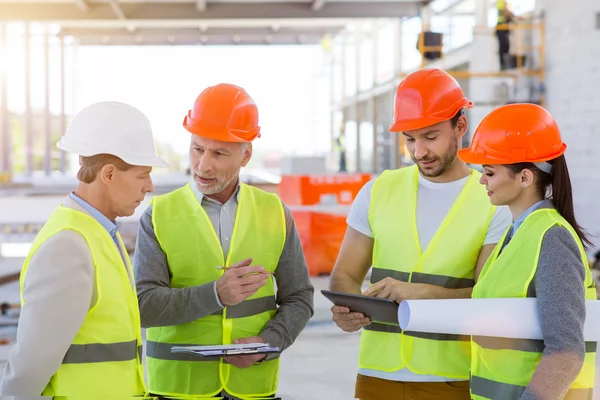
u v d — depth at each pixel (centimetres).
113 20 2111
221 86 272
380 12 1981
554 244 204
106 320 215
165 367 272
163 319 259
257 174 2266
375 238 283
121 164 221
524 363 210
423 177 278
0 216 978
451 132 266
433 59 1316
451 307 211
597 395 223
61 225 211
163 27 2984
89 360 213
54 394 212
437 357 264
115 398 216
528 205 222
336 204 1000
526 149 215
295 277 287
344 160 2564
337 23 2809
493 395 217
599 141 1015
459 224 269
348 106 2953
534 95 1160
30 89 2959
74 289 204
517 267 211
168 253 272
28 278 206
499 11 1195
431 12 1888
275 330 272
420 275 270
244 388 272
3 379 210
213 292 253
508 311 207
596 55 1021
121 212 228
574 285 200
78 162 224
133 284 231
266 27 2977
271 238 281
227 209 277
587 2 1035
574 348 195
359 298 243
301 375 536
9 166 2578
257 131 275
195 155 269
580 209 1068
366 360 278
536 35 1188
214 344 269
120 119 223
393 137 2225
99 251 214
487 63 1377
